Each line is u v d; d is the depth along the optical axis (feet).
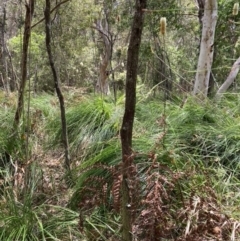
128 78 5.82
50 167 11.09
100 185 8.58
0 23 32.71
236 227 6.74
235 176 10.25
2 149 11.39
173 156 9.55
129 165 6.12
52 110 16.37
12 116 13.69
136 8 5.58
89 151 12.33
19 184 9.89
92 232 8.23
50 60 10.93
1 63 30.81
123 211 6.23
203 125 12.49
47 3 10.53
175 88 21.76
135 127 12.60
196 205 6.81
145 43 22.72
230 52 25.94
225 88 19.26
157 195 6.15
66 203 9.62
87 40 41.96
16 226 8.14
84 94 21.88
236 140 11.31
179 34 29.01
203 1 22.29
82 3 34.19
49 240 8.09
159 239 6.37
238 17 22.16
